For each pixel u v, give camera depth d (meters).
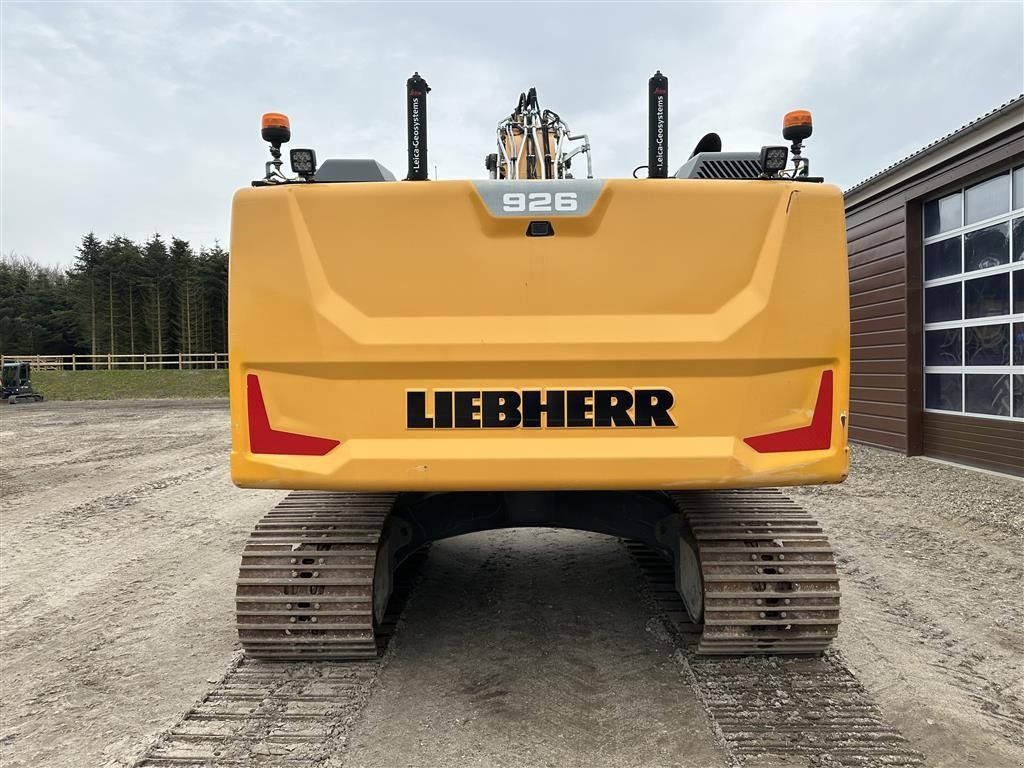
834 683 3.17
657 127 2.96
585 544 5.64
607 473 2.74
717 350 2.73
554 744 2.72
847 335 2.76
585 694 3.12
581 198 2.73
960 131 8.73
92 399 29.28
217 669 3.46
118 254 51.62
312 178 2.84
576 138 4.29
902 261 10.35
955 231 9.55
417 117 2.87
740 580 3.18
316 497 3.78
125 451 12.36
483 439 2.76
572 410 2.75
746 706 2.97
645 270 2.75
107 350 50.12
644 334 2.73
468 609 4.18
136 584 4.92
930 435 10.15
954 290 9.61
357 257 2.75
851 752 2.65
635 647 3.62
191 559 5.55
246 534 6.36
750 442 2.77
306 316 2.73
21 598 4.65
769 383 2.77
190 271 48.97
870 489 7.98
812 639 3.21
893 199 10.59
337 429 2.76
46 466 10.65
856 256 11.80
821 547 3.24
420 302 2.75
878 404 11.14
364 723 2.89
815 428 2.78
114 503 7.82
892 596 4.45
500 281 2.75
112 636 3.94
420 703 3.05
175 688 3.26
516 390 2.75
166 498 8.09
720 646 3.26
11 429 16.55
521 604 4.26
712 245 2.75
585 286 2.75
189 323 48.59
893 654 3.54
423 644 3.67
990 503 7.14
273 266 2.75
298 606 3.23
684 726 2.84
